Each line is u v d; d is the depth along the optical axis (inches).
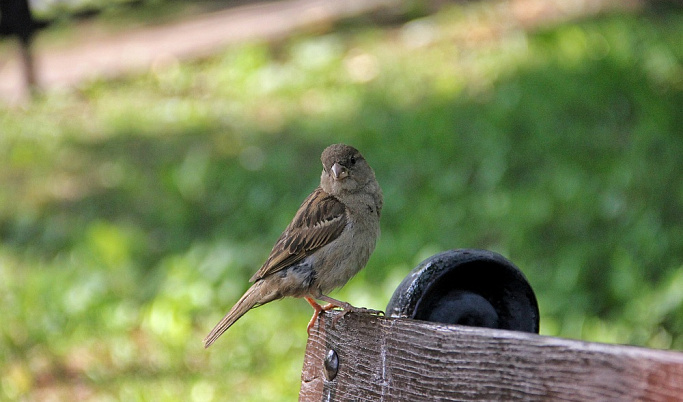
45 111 745.0
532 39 706.8
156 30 919.7
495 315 172.9
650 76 621.6
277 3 958.4
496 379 137.7
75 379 374.3
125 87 783.7
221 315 412.5
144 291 439.5
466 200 482.0
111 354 390.6
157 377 369.1
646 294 375.2
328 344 179.3
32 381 374.0
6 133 696.4
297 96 694.5
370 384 165.3
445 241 440.5
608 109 564.1
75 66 838.5
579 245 426.0
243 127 647.8
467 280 172.1
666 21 750.5
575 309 382.3
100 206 550.9
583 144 525.0
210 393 348.2
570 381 125.2
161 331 394.6
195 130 657.6
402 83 673.0
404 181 518.3
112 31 944.3
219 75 767.1
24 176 610.5
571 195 458.6
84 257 464.4
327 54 758.5
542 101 573.0
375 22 830.5
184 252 482.0
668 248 413.7
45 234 522.6
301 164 564.7
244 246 463.5
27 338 404.2
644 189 458.3
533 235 440.5
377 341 164.4
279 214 493.0
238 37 835.4
